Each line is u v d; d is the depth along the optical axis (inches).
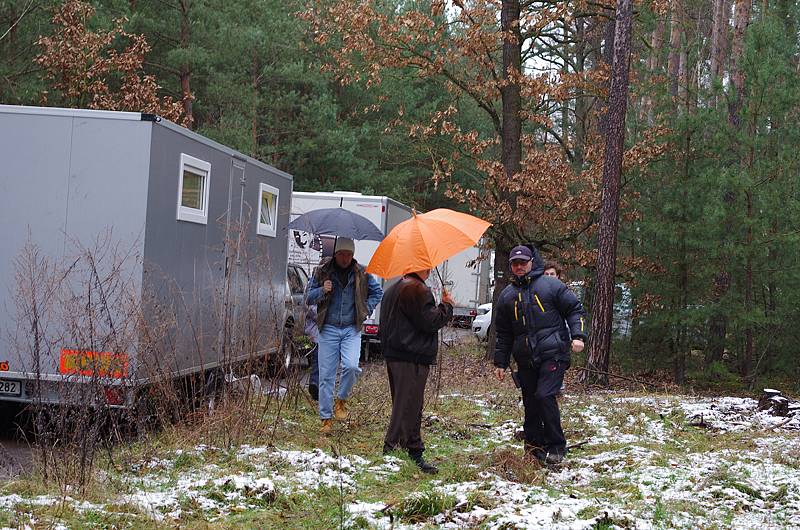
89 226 362.9
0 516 218.4
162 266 376.8
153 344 335.6
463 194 812.0
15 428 389.7
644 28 872.3
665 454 360.2
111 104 778.2
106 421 313.9
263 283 496.7
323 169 1427.2
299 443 349.4
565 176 797.9
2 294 363.6
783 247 641.0
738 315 644.7
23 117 367.2
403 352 324.2
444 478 304.5
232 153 455.8
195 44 1114.1
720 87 659.4
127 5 1003.3
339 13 814.5
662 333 687.1
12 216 366.0
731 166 665.6
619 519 235.9
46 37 761.0
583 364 698.2
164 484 274.4
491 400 500.1
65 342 351.3
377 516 245.4
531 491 273.6
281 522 239.9
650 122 788.6
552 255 841.5
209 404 356.8
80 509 234.1
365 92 1473.9
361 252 780.6
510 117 818.2
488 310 1014.4
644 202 695.7
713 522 245.9
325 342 373.7
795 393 655.8
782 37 685.3
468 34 802.2
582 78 844.6
